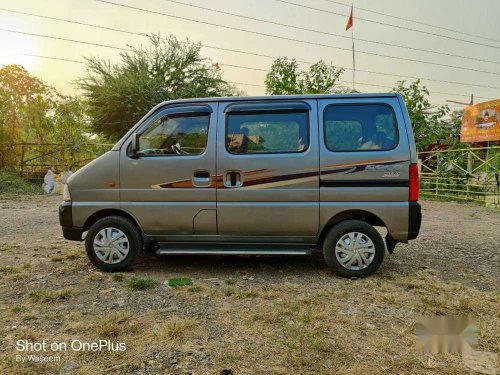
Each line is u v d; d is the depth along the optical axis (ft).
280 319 11.48
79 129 67.97
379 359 9.33
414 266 17.39
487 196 40.55
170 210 15.53
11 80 59.26
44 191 50.06
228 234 15.57
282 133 15.35
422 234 24.80
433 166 55.52
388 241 15.84
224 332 10.66
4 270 15.99
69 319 11.44
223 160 15.30
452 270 16.88
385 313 12.03
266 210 15.21
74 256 18.19
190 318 11.44
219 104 15.74
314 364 9.07
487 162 44.19
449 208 39.06
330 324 11.19
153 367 8.92
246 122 15.46
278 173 15.14
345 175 14.94
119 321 11.21
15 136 58.95
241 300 13.01
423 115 51.06
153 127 15.96
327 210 15.05
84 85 77.61
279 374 8.67
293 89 54.34
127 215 16.10
